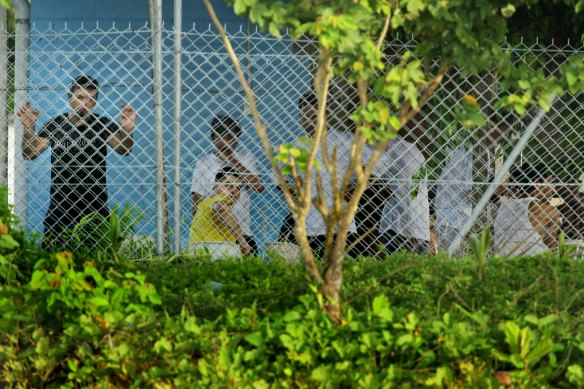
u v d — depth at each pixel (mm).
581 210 29875
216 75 33938
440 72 17891
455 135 28859
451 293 18672
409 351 14625
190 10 35438
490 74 28578
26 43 28219
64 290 16203
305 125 27359
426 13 17016
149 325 15586
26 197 28078
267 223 28922
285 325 15250
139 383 14820
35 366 15828
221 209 27281
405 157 27641
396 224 28250
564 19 29094
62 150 28344
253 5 14891
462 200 28812
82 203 28234
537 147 28500
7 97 27312
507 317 16859
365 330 14867
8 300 16422
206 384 14289
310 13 15547
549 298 18156
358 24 15266
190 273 21188
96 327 15461
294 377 14414
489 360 14438
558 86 17141
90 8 36219
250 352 14609
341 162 27391
